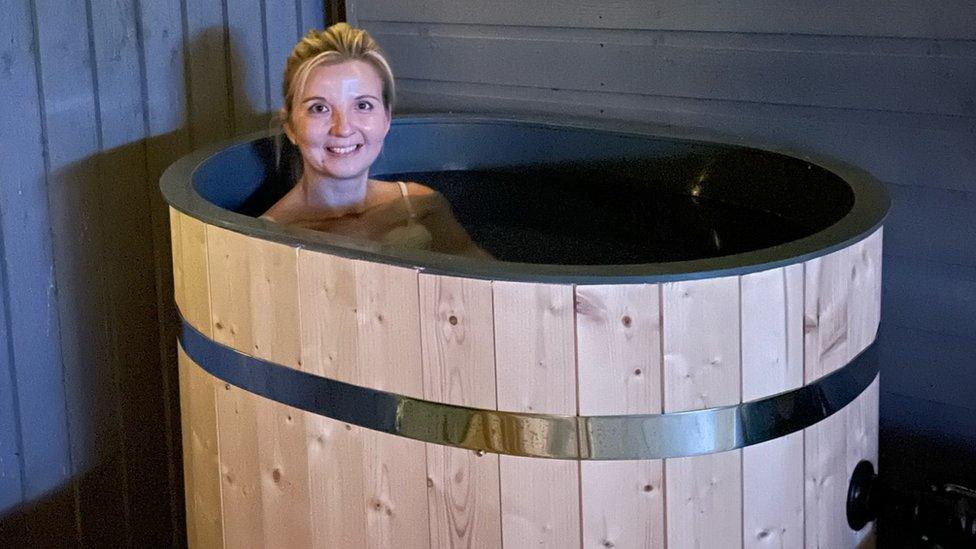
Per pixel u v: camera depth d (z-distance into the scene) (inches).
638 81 90.7
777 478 62.9
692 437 60.3
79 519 88.7
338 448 67.1
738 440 61.1
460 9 98.5
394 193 89.4
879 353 69.9
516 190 94.0
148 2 87.7
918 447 83.5
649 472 60.4
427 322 61.7
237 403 71.6
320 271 64.9
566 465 60.5
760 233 81.4
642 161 89.0
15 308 82.0
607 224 88.1
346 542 68.5
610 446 60.0
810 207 78.8
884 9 78.1
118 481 91.2
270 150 90.4
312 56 81.0
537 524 61.7
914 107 78.5
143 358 91.6
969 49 75.5
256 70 98.0
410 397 63.5
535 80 96.3
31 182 81.7
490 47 97.8
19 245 81.5
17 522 84.2
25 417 83.7
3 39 78.5
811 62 82.1
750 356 60.4
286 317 67.2
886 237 81.9
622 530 61.1
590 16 91.7
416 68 102.7
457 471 62.8
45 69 81.4
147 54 88.4
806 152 81.1
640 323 58.5
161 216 91.3
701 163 86.3
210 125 94.5
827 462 65.6
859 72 80.2
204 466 76.4
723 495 61.6
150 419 93.0
